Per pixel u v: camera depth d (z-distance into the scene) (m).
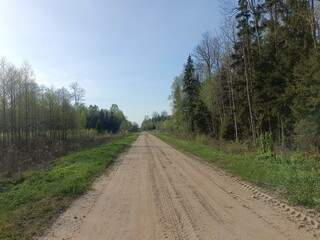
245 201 8.77
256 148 22.91
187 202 8.85
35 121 48.59
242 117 32.78
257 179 11.81
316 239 5.58
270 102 24.81
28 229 6.72
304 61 18.53
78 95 67.06
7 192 11.91
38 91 51.44
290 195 9.13
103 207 8.59
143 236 6.08
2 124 43.31
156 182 12.39
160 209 8.16
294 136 20.28
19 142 39.84
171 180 12.77
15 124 43.50
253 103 28.56
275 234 5.93
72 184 11.49
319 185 9.41
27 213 8.05
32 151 31.22
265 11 26.41
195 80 53.88
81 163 18.62
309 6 20.53
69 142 48.78
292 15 22.38
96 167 16.77
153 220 7.16
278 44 25.38
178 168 16.66
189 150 28.20
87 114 89.19
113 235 6.21
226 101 43.38
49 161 24.39
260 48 26.97
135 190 10.89
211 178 13.04
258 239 5.69
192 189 10.76
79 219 7.45
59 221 7.31
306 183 9.77
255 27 27.19
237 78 36.34
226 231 6.20
